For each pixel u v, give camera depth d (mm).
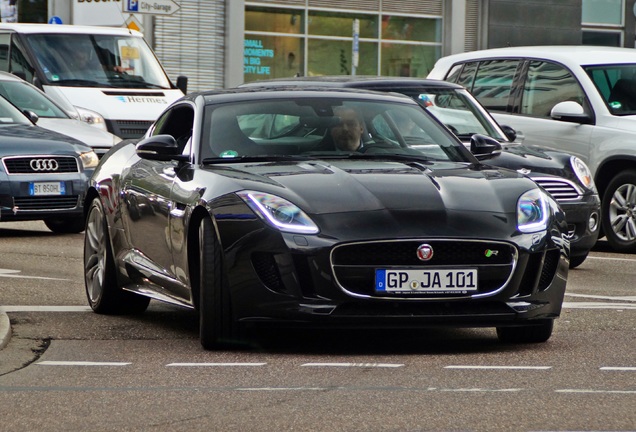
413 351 14742
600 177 28172
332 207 14266
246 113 16859
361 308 14078
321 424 10734
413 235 14016
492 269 14273
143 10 45062
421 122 17344
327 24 58562
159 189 16406
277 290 14125
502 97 29969
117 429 10688
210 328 14508
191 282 15266
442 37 61125
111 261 17938
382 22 59781
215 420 10953
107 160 18953
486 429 10516
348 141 16562
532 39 62656
